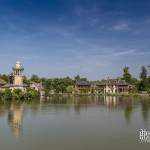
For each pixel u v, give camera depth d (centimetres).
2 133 4538
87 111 7844
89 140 4062
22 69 16750
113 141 3997
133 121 5797
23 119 6081
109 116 6656
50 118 6278
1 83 16088
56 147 3703
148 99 14288
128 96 18700
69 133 4547
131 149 3594
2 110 7850
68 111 7781
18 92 12825
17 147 3700
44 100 12925
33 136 4322
